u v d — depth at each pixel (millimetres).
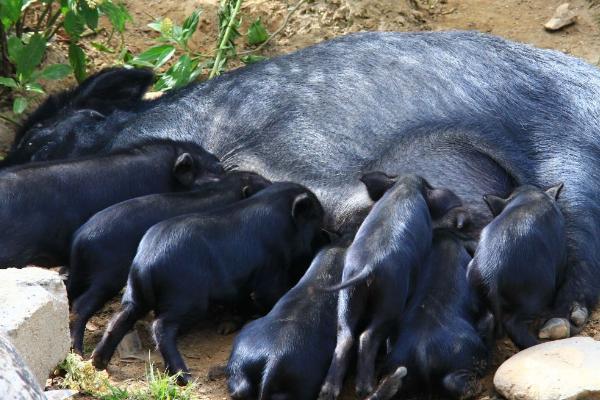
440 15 17234
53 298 10023
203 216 11203
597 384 9781
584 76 12859
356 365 10352
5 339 8586
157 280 10758
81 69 15516
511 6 17297
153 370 10836
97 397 10133
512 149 12328
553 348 10438
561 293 11656
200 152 12680
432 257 10859
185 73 15227
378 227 10484
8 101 15742
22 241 11680
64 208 11906
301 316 10180
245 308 11898
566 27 16828
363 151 12531
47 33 15500
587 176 12172
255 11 17141
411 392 10109
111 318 11789
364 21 16938
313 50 13398
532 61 12953
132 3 17297
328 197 12484
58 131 13805
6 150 15312
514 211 10961
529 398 9883
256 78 13359
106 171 12234
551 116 12539
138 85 14445
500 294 10609
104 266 11391
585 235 11875
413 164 12367
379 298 10117
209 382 10703
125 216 11539
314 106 12898
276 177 12820
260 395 9812
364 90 12820
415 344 10031
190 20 15516
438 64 12875
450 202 11352
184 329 10875
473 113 12531
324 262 10844
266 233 11398
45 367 9914
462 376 10031
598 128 12531
